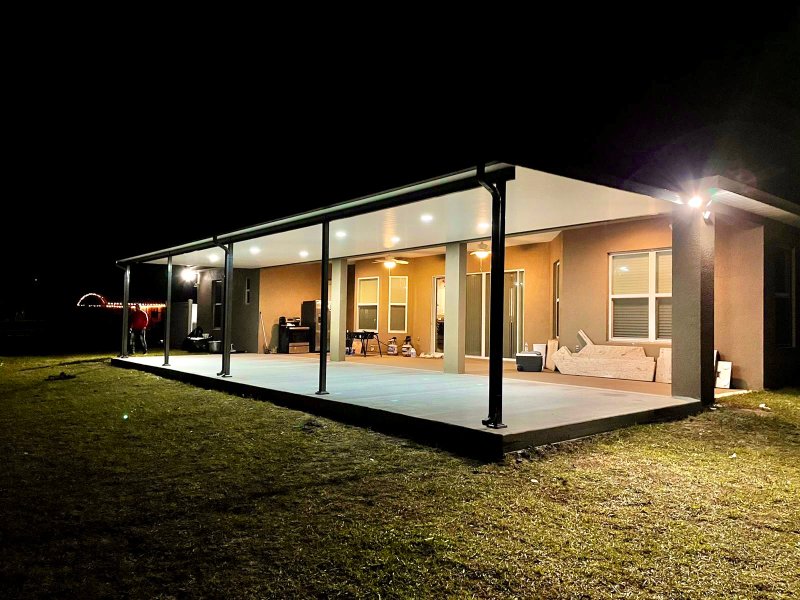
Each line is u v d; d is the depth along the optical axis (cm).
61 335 1878
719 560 274
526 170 516
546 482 392
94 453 474
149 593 239
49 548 284
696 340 670
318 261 1390
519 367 1047
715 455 465
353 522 319
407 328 1476
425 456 464
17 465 438
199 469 426
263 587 245
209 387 866
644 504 350
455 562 269
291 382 818
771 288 837
